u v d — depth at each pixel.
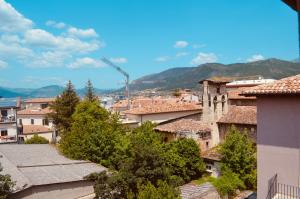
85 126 42.97
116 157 38.56
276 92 15.88
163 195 22.81
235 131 38.16
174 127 45.16
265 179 16.67
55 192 29.00
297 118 15.84
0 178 25.14
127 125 49.62
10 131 61.94
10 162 35.31
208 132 46.06
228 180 33.25
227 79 50.41
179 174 36.66
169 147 38.09
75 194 30.12
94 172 30.66
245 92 16.92
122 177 26.89
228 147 35.97
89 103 50.72
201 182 36.47
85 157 40.00
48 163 36.16
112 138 40.59
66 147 42.66
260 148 16.86
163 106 56.66
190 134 43.56
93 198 29.97
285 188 16.05
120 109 82.12
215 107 48.31
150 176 26.78
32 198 27.67
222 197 31.91
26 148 45.06
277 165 16.34
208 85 47.59
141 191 23.31
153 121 52.84
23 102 108.44
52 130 71.56
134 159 27.42
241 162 34.94
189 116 49.19
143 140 38.12
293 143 15.91
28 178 29.55
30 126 75.56
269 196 16.45
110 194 27.34
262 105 16.84
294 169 15.87
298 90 15.23
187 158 37.38
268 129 16.62
